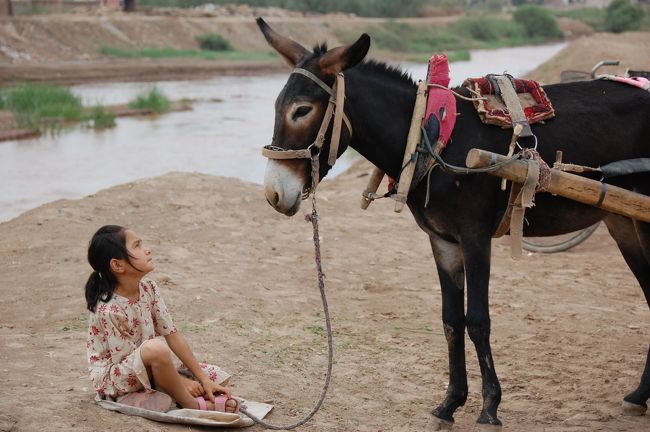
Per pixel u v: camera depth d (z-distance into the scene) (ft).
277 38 16.24
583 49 92.07
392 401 18.03
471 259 15.66
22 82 123.44
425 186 15.70
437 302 25.36
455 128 15.81
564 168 15.80
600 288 27.32
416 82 16.57
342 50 14.97
